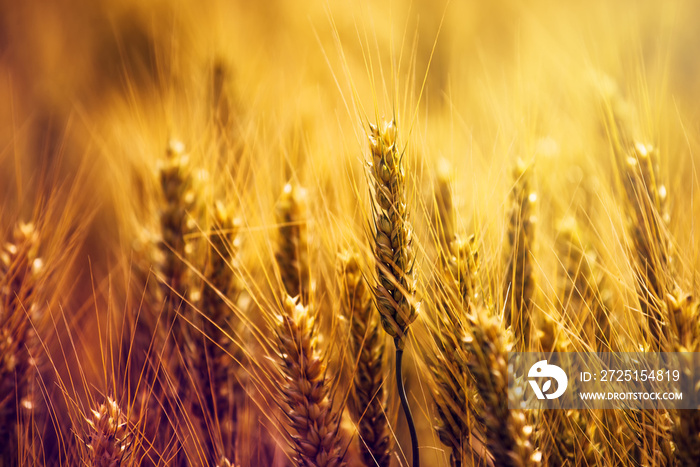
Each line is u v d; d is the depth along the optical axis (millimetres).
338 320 620
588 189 700
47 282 683
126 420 612
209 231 637
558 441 601
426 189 640
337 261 620
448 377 600
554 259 646
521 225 629
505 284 622
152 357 665
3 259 648
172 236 655
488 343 571
